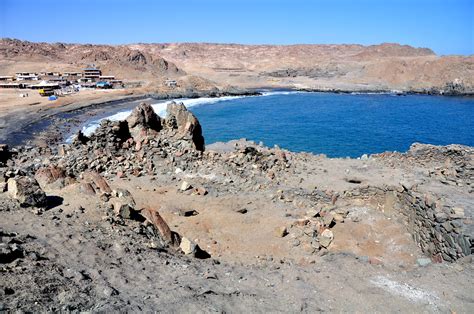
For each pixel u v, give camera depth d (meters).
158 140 28.64
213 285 12.14
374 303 11.91
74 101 99.56
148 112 30.55
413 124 77.69
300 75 190.50
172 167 26.50
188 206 21.56
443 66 146.25
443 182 21.66
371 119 84.31
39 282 9.43
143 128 29.95
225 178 25.09
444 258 15.66
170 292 10.80
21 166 25.36
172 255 14.60
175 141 29.16
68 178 19.00
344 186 23.47
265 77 185.00
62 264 11.00
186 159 27.19
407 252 17.16
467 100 117.25
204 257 16.12
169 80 143.75
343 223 19.58
